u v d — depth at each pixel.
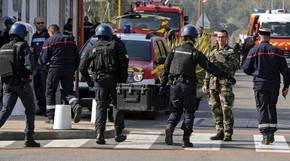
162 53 44.75
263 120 30.53
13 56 28.16
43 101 39.31
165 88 30.12
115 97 29.84
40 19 38.69
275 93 30.33
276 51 30.16
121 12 86.50
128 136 32.78
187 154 27.30
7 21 38.56
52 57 34.09
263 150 28.86
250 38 77.00
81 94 40.62
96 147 28.94
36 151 27.52
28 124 28.69
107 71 29.20
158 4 76.50
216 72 28.95
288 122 41.72
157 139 31.89
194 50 28.92
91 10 116.12
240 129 36.88
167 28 61.81
